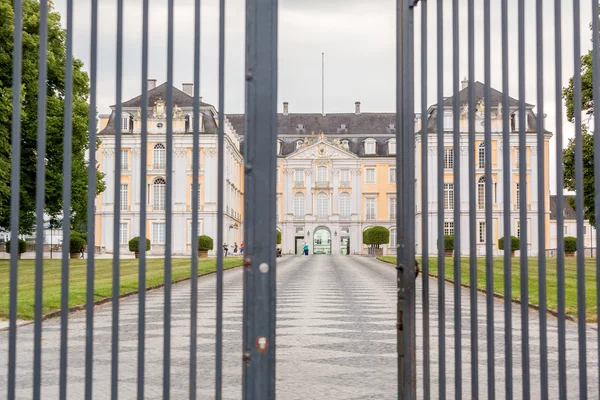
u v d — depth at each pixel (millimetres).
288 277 23562
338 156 78000
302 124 82625
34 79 26016
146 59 3053
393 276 24375
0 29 24562
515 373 5969
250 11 2992
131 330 8773
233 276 23641
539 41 3201
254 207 2957
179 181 62219
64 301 2990
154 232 62688
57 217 31453
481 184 53594
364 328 9086
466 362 6488
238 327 9086
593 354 6844
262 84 2975
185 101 62688
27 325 9289
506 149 3178
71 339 7934
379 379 5629
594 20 3174
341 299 14023
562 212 3164
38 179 2992
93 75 3020
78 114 30547
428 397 3281
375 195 77812
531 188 53562
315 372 5945
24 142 27375
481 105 48281
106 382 5461
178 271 24875
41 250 3004
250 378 2949
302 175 78250
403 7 3367
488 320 3217
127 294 14453
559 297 3178
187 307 12078
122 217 62719
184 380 5578
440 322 3264
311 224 77750
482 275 19781
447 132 52719
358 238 77562
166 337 2998
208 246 51906
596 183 3143
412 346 3287
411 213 3305
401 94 3385
